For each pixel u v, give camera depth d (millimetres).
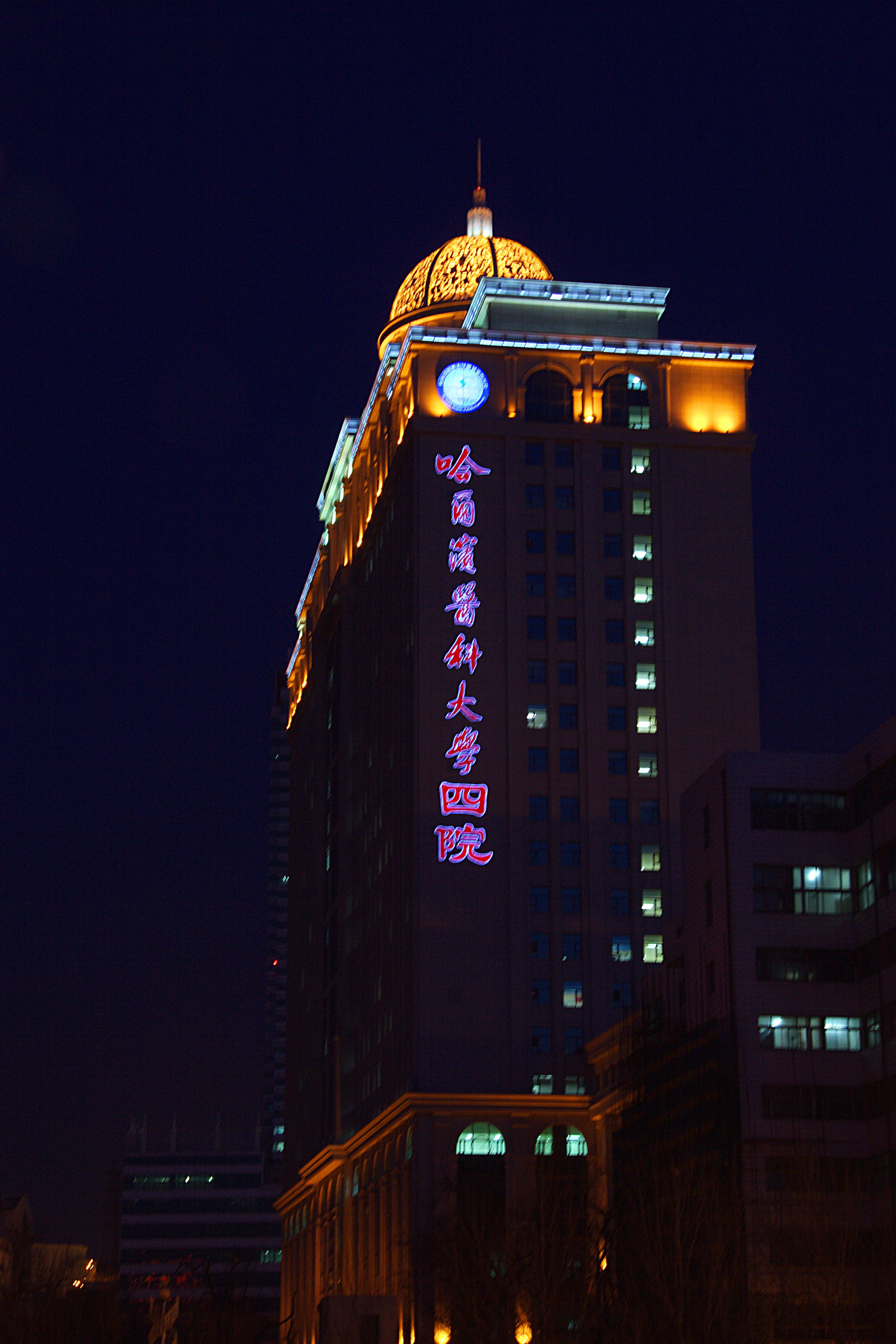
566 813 144875
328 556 197750
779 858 107188
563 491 151875
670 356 156375
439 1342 125750
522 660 147375
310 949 188625
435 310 182250
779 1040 103938
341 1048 168625
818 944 106000
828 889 107062
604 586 150000
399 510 157875
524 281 160000
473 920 141875
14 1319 130875
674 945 119625
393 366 169125
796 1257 95438
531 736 146000
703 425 155875
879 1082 101562
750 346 157625
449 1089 138000
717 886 108875
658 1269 84750
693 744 147250
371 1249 149875
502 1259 113625
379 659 165500
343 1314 100375
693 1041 109312
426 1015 139500
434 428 151125
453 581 148375
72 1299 143250
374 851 162625
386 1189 145875
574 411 154125
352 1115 165125
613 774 146125
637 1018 122375
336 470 196375
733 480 154000
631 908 143125
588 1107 136125
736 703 148750
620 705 147375
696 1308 82938
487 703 146125
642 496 152500
